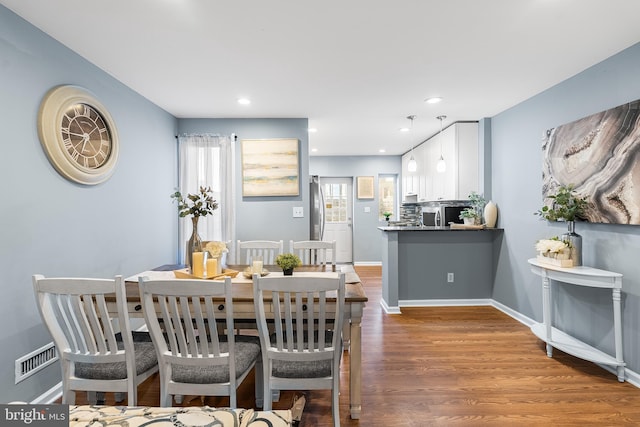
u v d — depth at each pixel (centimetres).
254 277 149
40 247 197
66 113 211
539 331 282
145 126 313
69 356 159
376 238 695
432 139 486
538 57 233
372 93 305
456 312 374
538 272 265
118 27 193
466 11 178
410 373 238
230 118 384
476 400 205
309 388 162
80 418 94
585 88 254
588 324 257
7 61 176
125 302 152
